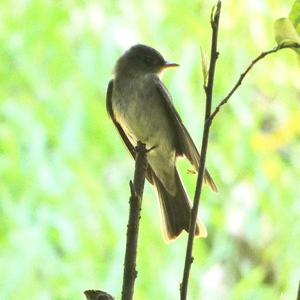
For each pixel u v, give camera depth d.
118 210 10.73
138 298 10.27
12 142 10.70
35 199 10.48
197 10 11.77
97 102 11.23
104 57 11.32
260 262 11.73
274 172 11.24
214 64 4.17
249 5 11.52
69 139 10.88
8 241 10.23
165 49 11.42
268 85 11.66
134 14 11.62
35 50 11.35
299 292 3.87
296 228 10.84
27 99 11.11
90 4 11.58
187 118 11.08
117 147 11.13
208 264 11.40
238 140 11.52
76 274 10.16
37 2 11.47
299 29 4.52
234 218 11.57
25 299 9.96
